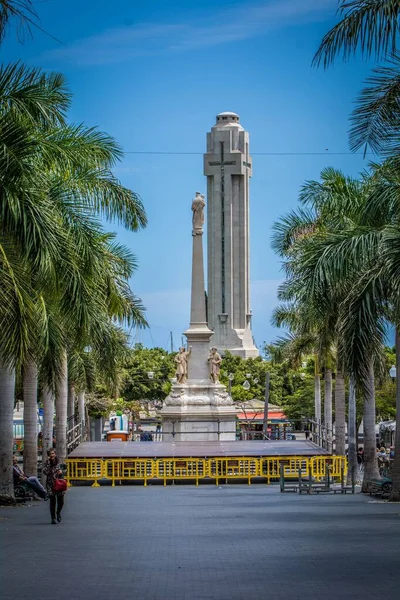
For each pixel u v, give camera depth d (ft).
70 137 118.83
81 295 101.55
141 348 451.53
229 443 196.54
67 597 53.47
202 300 271.49
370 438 149.59
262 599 52.21
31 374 146.41
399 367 126.82
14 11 66.08
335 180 145.38
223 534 84.99
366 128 85.20
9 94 96.78
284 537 81.61
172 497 140.87
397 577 59.36
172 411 259.60
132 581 58.90
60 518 98.48
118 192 126.41
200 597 53.06
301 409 359.87
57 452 173.99
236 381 444.14
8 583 58.39
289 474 179.63
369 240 119.55
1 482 124.26
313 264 123.34
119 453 179.52
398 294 106.11
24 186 89.66
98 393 314.96
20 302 86.89
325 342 172.45
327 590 54.85
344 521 96.27
